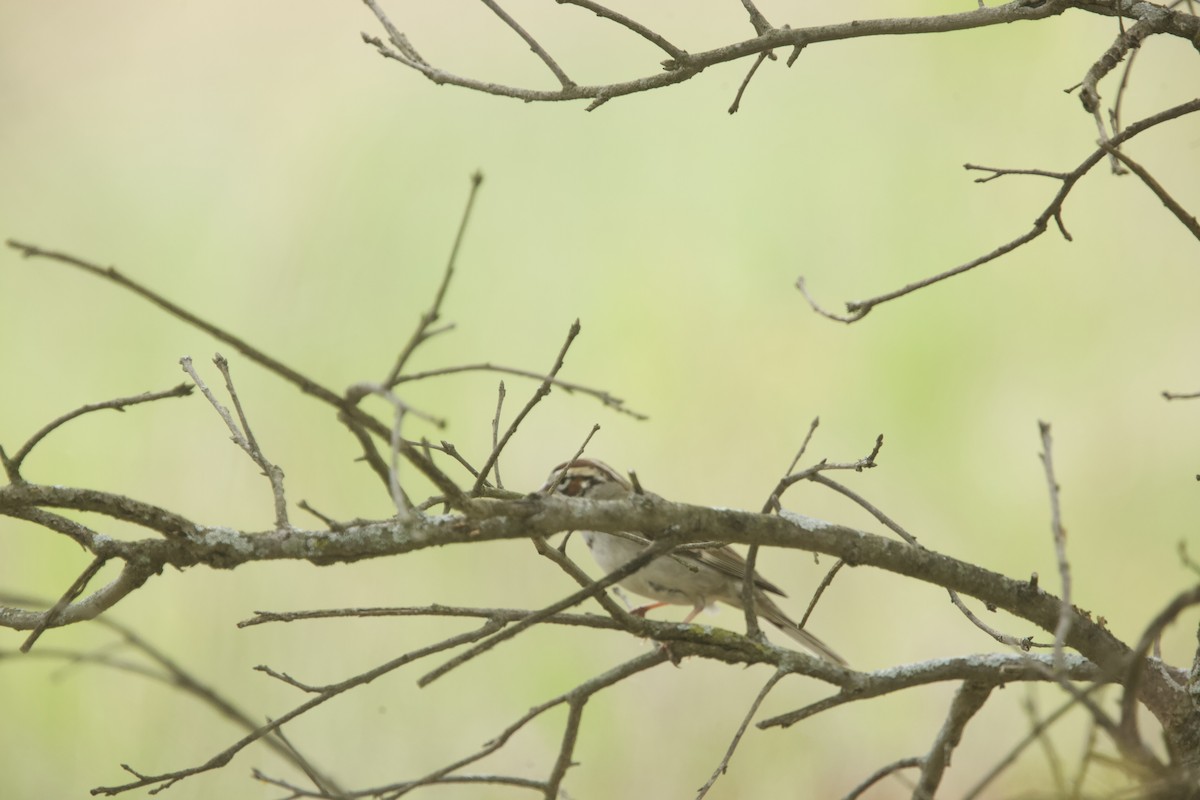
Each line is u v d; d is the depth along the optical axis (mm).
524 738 11117
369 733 10961
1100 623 5051
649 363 15312
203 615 11359
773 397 15000
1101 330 14992
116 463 13422
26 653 4254
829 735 11148
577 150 17266
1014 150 16516
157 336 15211
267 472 4449
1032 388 14648
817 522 4746
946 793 10547
